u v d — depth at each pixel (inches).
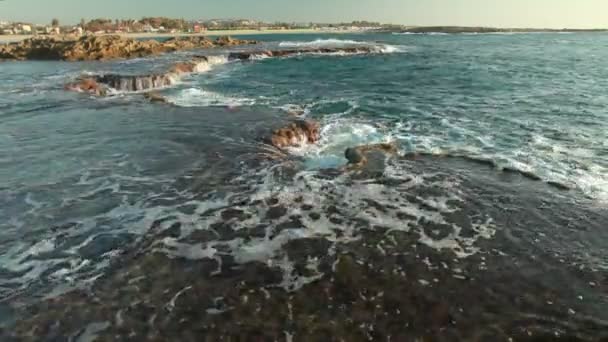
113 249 316.8
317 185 430.9
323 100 936.9
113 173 457.7
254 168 470.3
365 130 655.1
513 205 392.5
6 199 394.9
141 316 248.2
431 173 468.1
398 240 332.8
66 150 532.1
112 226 349.1
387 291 271.9
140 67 1606.8
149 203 389.4
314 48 2859.3
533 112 777.6
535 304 259.3
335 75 1443.2
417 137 619.8
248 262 303.1
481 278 284.8
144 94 957.2
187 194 408.2
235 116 709.9
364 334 235.8
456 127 678.5
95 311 251.6
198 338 232.4
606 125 673.6
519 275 288.0
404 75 1392.7
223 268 295.7
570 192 419.8
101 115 729.0
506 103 866.8
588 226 353.7
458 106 847.1
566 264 300.8
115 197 400.2
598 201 399.2
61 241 326.0
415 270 293.9
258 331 237.8
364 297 266.4
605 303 259.9
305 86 1176.8
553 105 835.4
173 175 451.5
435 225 356.2
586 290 272.4
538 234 341.7
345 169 471.8
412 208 386.0
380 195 411.5
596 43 3762.3
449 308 255.8
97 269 292.5
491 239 334.3
